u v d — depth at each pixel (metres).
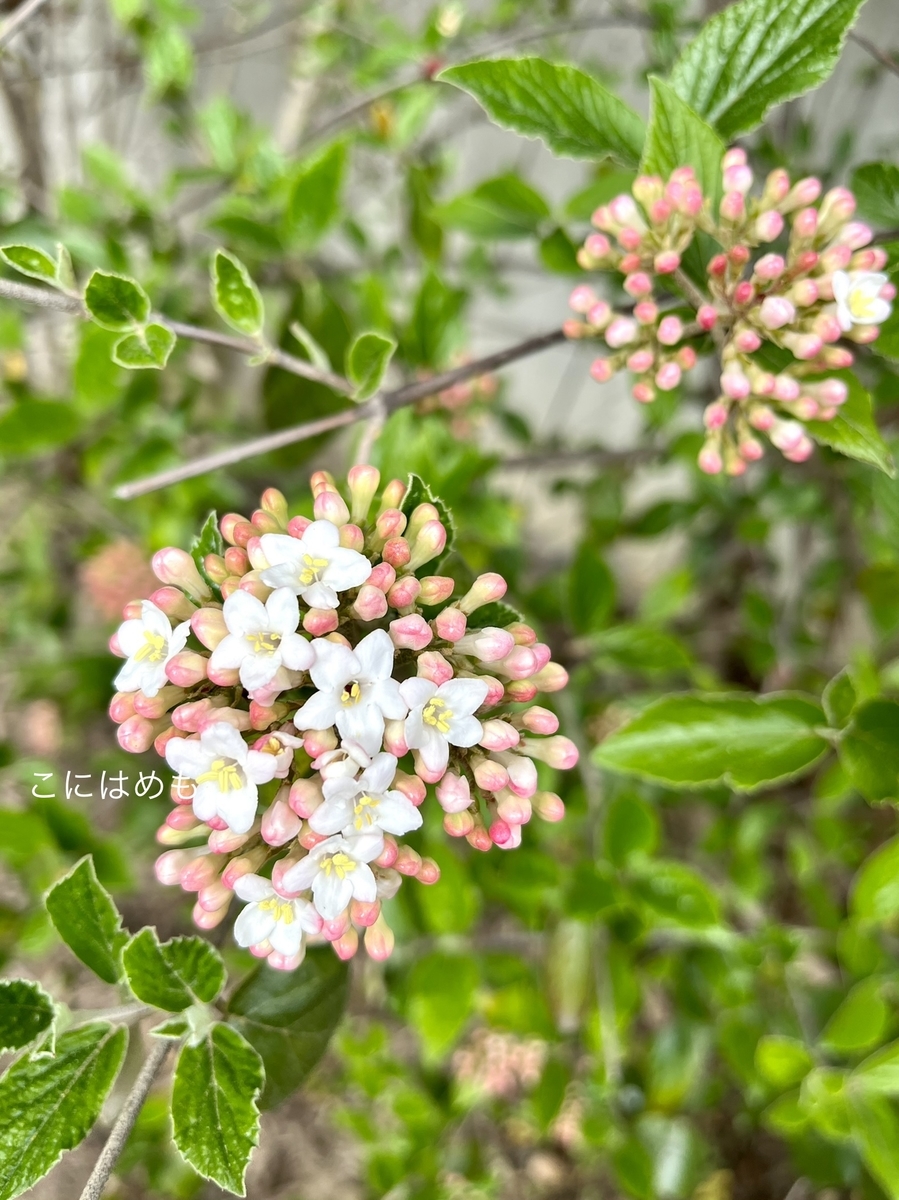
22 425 0.25
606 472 0.37
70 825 0.23
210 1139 0.15
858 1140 0.21
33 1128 0.15
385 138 0.32
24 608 0.40
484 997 0.29
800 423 0.18
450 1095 0.31
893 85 0.34
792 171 0.26
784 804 0.33
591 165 0.34
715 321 0.18
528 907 0.26
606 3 0.37
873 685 0.27
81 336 0.23
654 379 0.20
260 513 0.17
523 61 0.18
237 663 0.15
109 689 0.36
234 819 0.14
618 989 0.26
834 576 0.35
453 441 0.28
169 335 0.17
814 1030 0.28
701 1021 0.29
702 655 0.41
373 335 0.19
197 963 0.16
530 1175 0.37
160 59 0.28
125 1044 0.16
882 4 0.32
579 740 0.27
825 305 0.18
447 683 0.15
